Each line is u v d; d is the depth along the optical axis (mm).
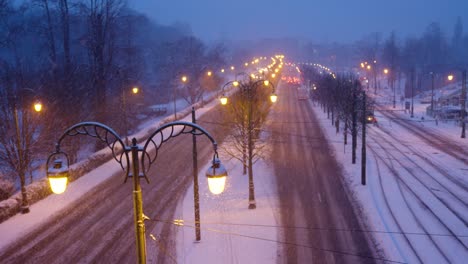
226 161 35156
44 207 24328
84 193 26828
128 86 52125
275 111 67000
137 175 8055
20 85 31734
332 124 54875
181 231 21281
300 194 27344
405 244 20156
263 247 19609
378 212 24328
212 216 23328
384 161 36688
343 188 28734
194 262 18188
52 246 19422
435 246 19953
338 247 19719
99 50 44844
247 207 24750
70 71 40031
